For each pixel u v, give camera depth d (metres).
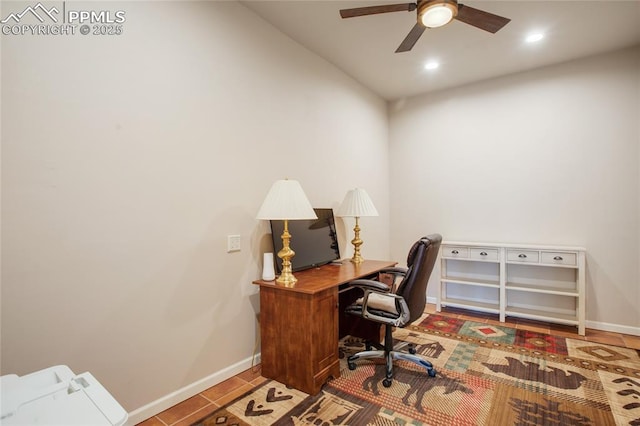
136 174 1.72
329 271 2.62
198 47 2.04
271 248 2.55
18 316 1.34
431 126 4.07
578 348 2.69
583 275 3.00
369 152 3.96
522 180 3.51
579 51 3.04
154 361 1.80
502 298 3.36
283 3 2.32
